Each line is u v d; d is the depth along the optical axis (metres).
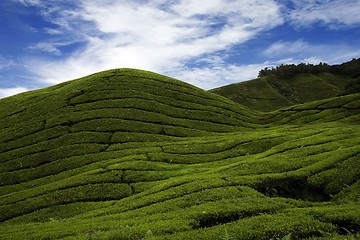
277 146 50.81
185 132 72.31
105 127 69.00
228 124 83.44
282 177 35.12
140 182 43.94
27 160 59.62
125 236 22.50
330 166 36.31
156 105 82.25
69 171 52.75
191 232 22.53
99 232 23.39
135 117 74.56
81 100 81.50
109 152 58.44
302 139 52.66
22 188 50.09
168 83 99.00
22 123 75.75
